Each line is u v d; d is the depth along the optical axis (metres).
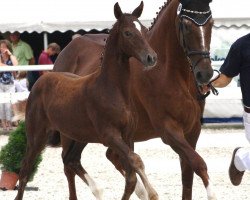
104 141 11.10
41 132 12.30
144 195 11.00
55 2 26.31
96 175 16.59
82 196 14.09
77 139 11.77
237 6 25.72
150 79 11.43
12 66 22.70
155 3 25.41
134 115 11.55
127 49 10.85
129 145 11.29
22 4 26.30
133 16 11.02
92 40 14.21
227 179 15.84
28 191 14.70
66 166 12.73
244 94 11.30
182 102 11.22
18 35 25.84
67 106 11.62
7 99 23.09
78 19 25.61
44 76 12.38
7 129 24.09
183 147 10.95
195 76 10.97
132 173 10.63
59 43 28.97
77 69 13.90
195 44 10.95
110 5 26.09
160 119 11.34
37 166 14.80
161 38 11.58
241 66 11.27
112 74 11.08
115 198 13.77
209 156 18.61
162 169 17.14
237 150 11.80
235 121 24.86
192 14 11.03
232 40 25.44
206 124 24.86
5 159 14.87
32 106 12.35
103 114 11.05
